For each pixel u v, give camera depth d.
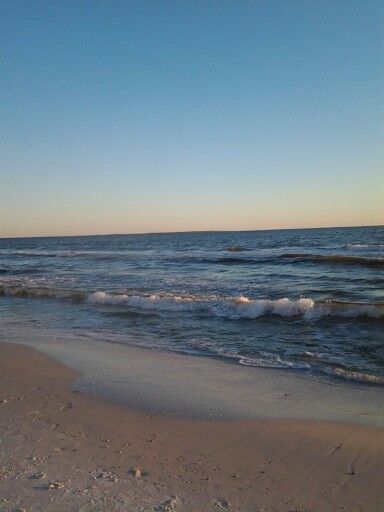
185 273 22.53
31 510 3.11
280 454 4.11
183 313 12.36
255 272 21.86
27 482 3.54
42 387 6.34
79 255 42.09
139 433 4.66
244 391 6.11
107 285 18.55
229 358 7.91
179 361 7.79
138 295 14.62
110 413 5.26
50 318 12.42
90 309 13.52
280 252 35.84
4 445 4.32
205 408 5.42
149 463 3.94
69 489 3.42
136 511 3.11
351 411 5.26
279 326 10.45
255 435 4.56
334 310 10.95
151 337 9.79
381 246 38.50
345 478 3.65
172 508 3.16
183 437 4.54
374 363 7.41
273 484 3.57
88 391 6.12
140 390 6.16
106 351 8.59
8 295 16.86
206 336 9.73
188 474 3.73
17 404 5.60
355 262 23.73
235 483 3.59
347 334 9.43
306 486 3.54
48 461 3.95
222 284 17.69
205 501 3.29
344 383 6.44
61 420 5.03
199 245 58.22
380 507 3.24
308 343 8.83
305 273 20.55
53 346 9.07
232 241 67.62
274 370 7.14
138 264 29.20
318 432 4.58
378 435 4.46
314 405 5.51
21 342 9.55
